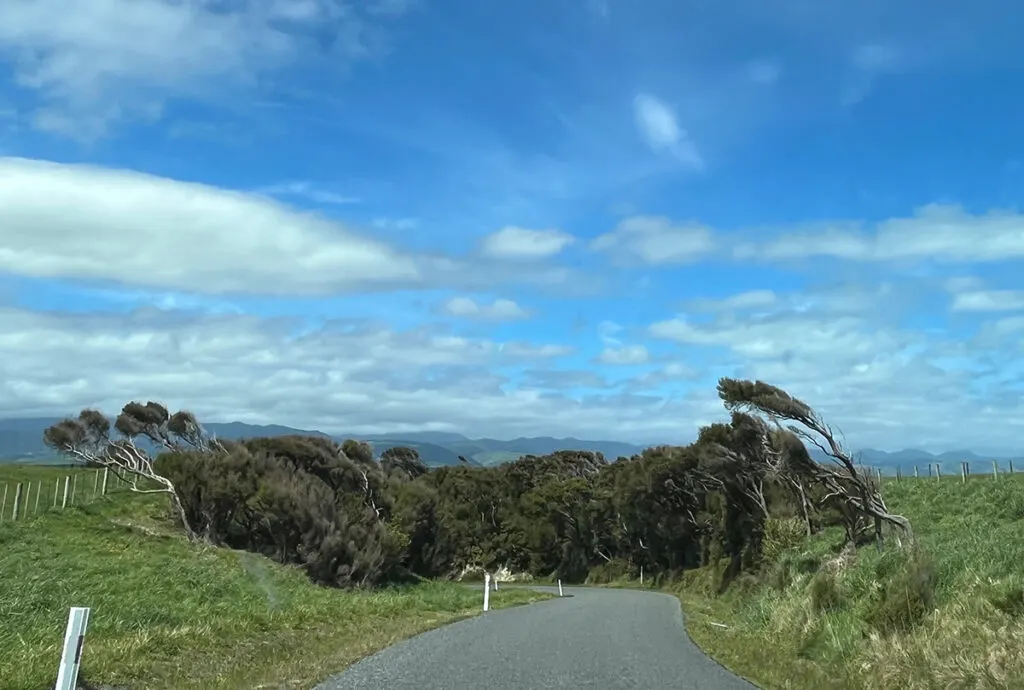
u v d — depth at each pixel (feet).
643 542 242.17
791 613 64.08
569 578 280.72
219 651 45.32
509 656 51.24
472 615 88.43
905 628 45.96
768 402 87.66
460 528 290.35
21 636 45.70
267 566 111.75
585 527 276.00
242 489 126.82
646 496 212.84
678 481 199.93
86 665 36.70
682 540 209.97
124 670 37.45
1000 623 39.11
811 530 121.80
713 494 178.09
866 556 75.87
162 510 128.98
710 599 151.02
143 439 157.48
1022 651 34.30
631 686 40.32
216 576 91.04
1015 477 112.88
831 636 51.06
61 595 63.26
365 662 46.55
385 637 59.52
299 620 61.98
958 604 43.50
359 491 170.71
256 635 52.47
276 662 44.70
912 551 57.31
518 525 293.84
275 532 125.08
